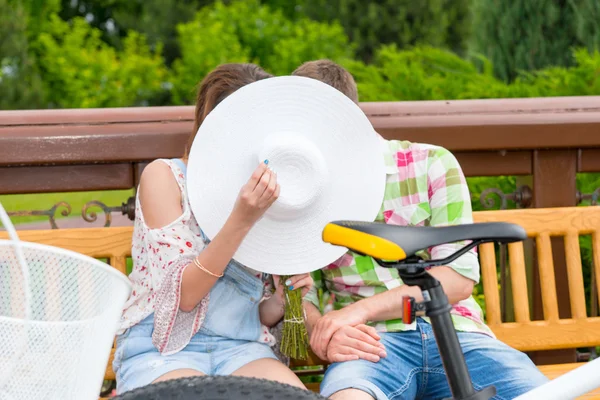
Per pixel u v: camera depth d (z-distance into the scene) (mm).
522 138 2961
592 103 3045
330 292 2570
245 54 8695
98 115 2809
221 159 2199
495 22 4910
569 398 1550
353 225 1519
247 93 2186
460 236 1495
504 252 3053
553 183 3084
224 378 1507
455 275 2385
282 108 2207
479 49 5016
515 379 2258
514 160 3068
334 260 2262
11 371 1334
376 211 2277
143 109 2861
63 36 9828
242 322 2311
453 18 10938
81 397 1480
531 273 3143
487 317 2787
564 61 4762
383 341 2375
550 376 2699
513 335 2789
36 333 1410
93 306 1668
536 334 2799
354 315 2330
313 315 2459
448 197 2443
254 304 2316
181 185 2297
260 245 2234
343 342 2291
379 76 4227
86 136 2744
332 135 2232
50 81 9219
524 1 4801
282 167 2176
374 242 1477
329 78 2508
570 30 4734
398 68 4141
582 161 3094
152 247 2232
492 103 3000
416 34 10781
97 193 5832
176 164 2334
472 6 5184
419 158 2492
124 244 2598
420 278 1512
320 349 2328
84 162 2771
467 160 3047
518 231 1499
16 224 4871
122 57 9344
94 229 2586
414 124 2898
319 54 8789
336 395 2166
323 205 2248
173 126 2814
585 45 4707
